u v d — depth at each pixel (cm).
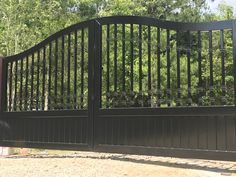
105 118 762
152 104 730
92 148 771
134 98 752
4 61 912
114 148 748
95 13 2194
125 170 695
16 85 899
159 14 2266
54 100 842
